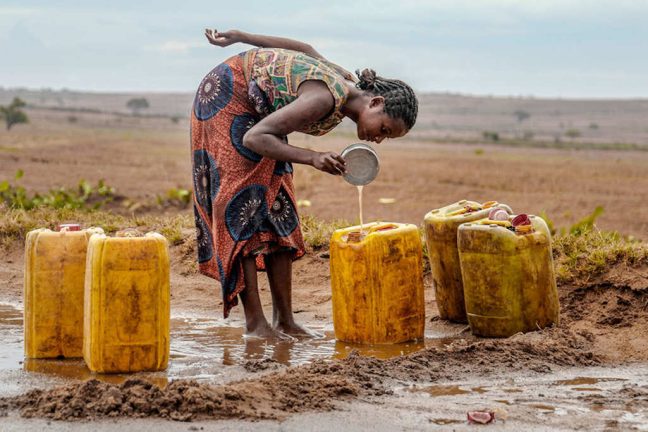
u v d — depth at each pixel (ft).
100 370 21.49
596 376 21.59
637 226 86.33
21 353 23.84
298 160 23.50
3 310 30.09
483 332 25.52
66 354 23.18
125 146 208.95
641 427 17.52
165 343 21.88
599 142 430.20
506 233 24.58
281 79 24.27
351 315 25.27
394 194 107.65
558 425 17.62
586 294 27.61
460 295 27.17
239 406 18.22
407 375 21.20
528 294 24.82
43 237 22.95
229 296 25.98
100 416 17.75
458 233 25.44
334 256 25.44
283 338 25.96
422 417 18.07
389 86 24.27
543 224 25.23
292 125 23.58
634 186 134.21
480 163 185.16
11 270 35.53
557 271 28.32
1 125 334.44
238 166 25.30
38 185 102.01
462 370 21.72
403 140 362.53
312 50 26.66
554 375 21.62
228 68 25.45
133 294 21.43
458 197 109.50
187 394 18.20
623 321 25.82
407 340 25.52
